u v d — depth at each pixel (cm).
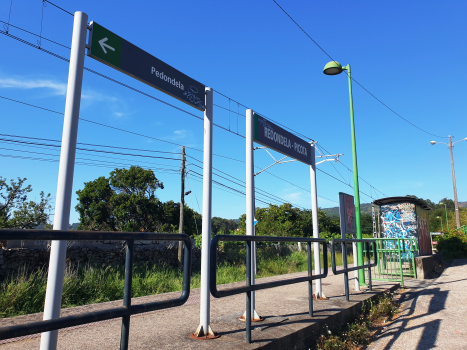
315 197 687
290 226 3128
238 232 2731
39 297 688
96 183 3353
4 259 1045
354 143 959
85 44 311
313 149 713
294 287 831
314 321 470
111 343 379
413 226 1385
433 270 1319
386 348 475
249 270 376
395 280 1013
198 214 3909
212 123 464
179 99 421
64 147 280
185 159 2120
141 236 249
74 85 294
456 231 2153
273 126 584
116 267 1225
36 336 411
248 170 512
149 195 3453
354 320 579
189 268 289
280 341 392
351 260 2031
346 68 1001
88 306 578
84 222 3241
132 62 365
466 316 628
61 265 262
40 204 1948
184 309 576
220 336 401
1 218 1786
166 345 369
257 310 552
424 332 539
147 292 938
